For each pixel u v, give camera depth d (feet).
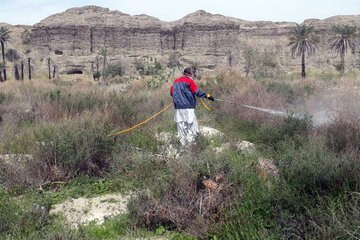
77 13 409.49
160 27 396.98
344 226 10.12
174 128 29.55
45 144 19.34
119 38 384.06
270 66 299.58
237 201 13.73
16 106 39.24
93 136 19.86
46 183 17.80
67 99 37.52
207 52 380.37
